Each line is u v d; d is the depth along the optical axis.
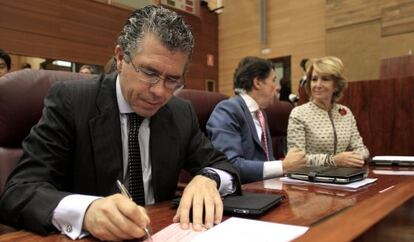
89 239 0.60
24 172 0.77
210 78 5.07
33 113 1.12
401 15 3.67
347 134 1.94
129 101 0.87
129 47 0.80
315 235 0.57
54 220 0.64
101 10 3.62
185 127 1.04
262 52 4.85
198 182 0.82
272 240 0.55
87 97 0.90
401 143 2.12
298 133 1.92
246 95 1.74
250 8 4.93
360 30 3.97
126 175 0.91
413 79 2.09
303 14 4.48
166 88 0.82
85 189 0.87
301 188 0.99
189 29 0.82
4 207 0.71
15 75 1.12
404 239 0.79
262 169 1.43
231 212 0.72
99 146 0.87
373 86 2.21
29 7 3.10
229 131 1.57
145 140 0.95
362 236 0.59
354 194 0.89
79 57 3.46
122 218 0.58
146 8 0.83
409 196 0.85
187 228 0.63
